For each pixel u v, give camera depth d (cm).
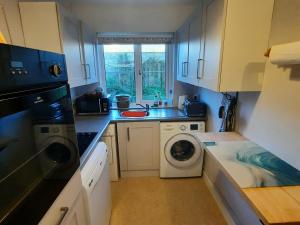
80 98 261
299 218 76
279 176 104
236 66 135
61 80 96
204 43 164
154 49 293
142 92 308
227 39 131
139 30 270
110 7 259
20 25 150
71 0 241
